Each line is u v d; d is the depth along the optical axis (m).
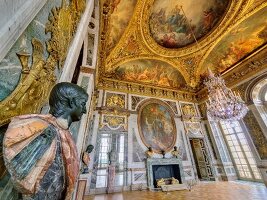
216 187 10.02
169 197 8.12
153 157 11.37
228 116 8.09
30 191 0.80
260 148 9.97
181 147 12.89
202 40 12.18
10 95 1.05
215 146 13.51
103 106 11.77
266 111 10.57
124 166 10.52
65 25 2.21
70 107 1.21
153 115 13.20
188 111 15.01
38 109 1.52
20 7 1.01
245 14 9.83
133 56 12.52
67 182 1.04
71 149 1.12
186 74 14.69
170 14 10.91
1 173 0.97
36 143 0.91
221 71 13.36
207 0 10.31
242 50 11.54
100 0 6.15
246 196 7.43
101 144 10.86
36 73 1.38
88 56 5.86
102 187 9.48
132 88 13.73
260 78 10.51
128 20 10.04
